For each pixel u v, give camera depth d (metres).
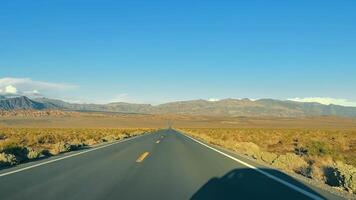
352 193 12.38
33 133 70.75
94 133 75.62
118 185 13.04
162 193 11.70
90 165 18.89
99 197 10.99
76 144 33.91
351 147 45.56
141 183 13.52
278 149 41.94
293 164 19.94
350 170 14.20
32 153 23.30
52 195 11.20
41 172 16.17
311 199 10.89
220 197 11.15
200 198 10.98
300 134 70.75
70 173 15.95
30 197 10.88
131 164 19.44
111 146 34.41
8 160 19.08
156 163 19.98
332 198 11.06
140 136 59.81
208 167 18.42
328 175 16.41
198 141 44.44
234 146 35.94
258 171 17.06
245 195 11.46
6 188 12.28
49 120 199.25
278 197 11.18
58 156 23.95
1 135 62.59
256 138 60.16
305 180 14.57
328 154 35.16
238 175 15.76
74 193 11.55
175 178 14.77
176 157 23.47
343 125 175.25
